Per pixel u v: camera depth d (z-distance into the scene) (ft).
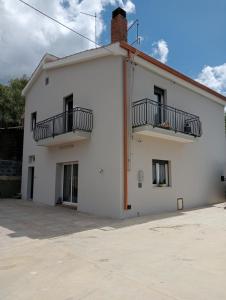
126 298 11.53
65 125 42.06
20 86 84.99
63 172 43.68
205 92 48.62
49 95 47.70
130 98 34.53
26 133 55.42
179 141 40.91
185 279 13.56
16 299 11.71
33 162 51.57
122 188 32.37
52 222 29.86
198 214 35.40
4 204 45.11
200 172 45.73
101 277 13.99
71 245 20.59
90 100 37.93
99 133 35.76
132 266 15.65
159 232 24.64
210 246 19.75
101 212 34.12
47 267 15.75
